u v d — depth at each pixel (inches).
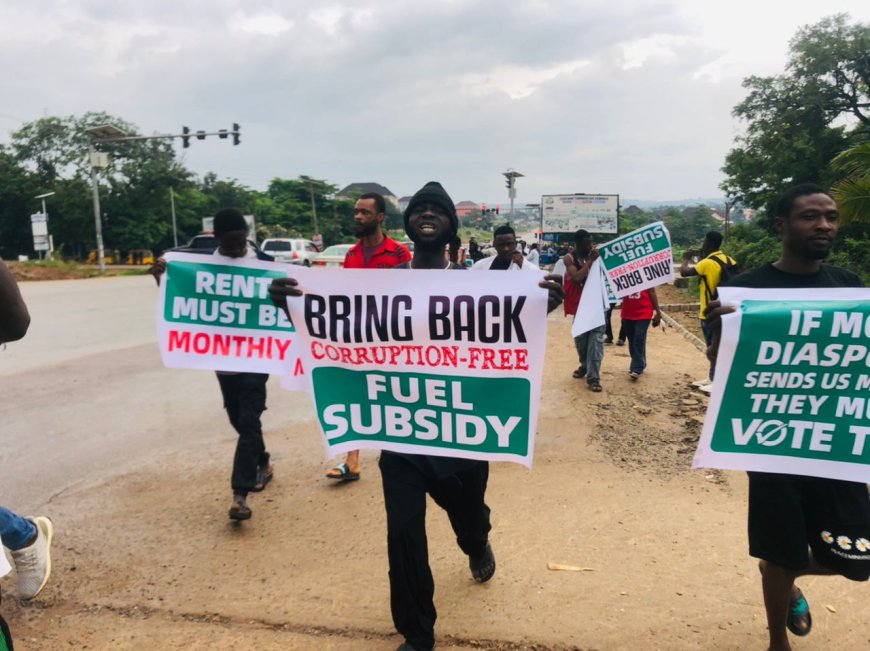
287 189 3870.6
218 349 152.5
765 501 98.4
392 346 113.7
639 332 309.9
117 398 282.7
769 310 99.2
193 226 2933.1
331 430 117.6
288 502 171.5
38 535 122.0
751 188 1316.4
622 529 152.1
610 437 223.8
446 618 116.8
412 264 122.8
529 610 119.2
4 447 217.0
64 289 902.4
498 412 111.3
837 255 724.7
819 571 100.7
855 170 474.3
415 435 114.0
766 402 99.8
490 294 110.0
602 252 289.6
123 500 173.3
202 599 125.3
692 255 393.1
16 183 2287.2
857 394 96.6
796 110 1212.5
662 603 121.1
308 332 117.1
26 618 120.0
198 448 215.6
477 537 119.8
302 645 110.9
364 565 137.3
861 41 1121.4
